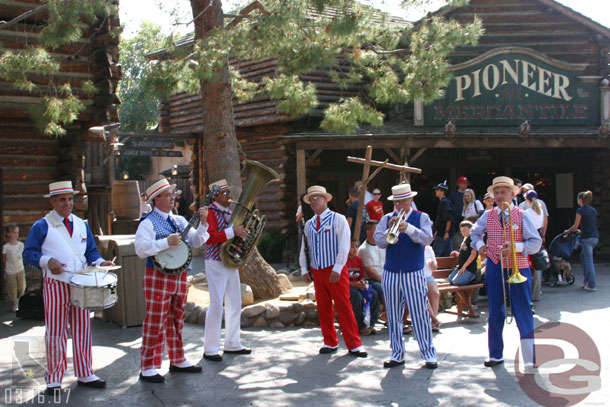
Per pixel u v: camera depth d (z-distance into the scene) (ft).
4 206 33.65
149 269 18.70
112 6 28.71
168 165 98.99
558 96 48.83
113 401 16.78
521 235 19.21
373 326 24.80
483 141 46.52
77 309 17.88
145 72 28.60
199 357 21.24
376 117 33.94
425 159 56.80
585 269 34.53
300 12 28.94
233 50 29.43
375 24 32.76
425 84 33.91
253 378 18.72
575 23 52.49
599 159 54.75
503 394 16.72
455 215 37.63
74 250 18.01
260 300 28.40
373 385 17.83
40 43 28.81
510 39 52.75
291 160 53.21
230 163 30.04
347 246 21.25
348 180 55.88
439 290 26.30
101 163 48.98
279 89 32.42
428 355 19.57
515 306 19.20
